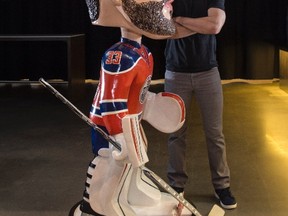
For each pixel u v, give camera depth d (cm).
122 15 192
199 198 299
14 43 699
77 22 685
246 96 606
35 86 695
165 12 197
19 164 366
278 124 472
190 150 397
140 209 223
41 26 689
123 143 185
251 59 680
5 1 685
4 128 470
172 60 273
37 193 310
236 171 344
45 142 423
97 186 206
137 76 194
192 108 543
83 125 482
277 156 376
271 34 674
